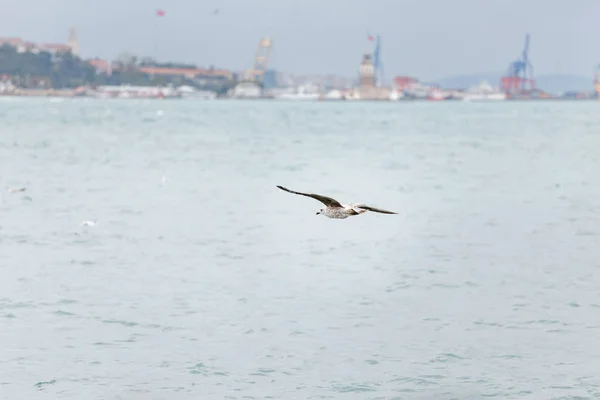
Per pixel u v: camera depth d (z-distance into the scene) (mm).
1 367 29891
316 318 35031
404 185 77750
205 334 33125
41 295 38062
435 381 28938
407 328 33812
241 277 41594
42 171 90188
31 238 50812
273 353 31188
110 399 27547
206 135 156875
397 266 43812
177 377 29156
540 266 43531
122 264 44188
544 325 34062
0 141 136000
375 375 29359
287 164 97812
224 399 27609
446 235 51938
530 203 65625
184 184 78312
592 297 37719
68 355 30969
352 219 57312
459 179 82812
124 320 34625
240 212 61000
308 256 46250
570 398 27656
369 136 156250
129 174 86938
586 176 85188
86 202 66000
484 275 41719
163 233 52750
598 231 52656
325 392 28156
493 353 31156
